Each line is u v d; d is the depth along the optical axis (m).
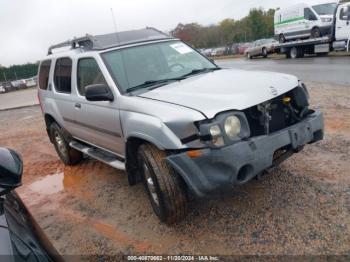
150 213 4.05
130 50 4.57
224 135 3.03
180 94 3.55
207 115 3.04
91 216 4.28
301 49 23.31
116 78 4.14
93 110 4.46
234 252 3.11
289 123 3.69
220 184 3.08
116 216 4.16
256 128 3.37
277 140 3.27
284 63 20.06
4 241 1.51
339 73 12.45
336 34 19.38
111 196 4.73
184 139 3.14
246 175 3.16
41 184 5.70
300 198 3.77
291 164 4.64
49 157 7.25
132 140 3.79
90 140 5.08
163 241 3.46
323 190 3.87
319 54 23.25
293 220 3.41
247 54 31.77
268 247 3.10
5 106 20.61
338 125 6.06
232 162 3.02
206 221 3.65
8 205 1.89
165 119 3.22
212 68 4.78
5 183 1.87
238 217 3.62
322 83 10.68
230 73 4.27
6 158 1.95
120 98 3.91
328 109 7.24
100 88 3.96
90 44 4.92
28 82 54.84
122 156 4.40
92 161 6.36
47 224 4.28
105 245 3.60
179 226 3.64
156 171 3.38
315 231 3.20
